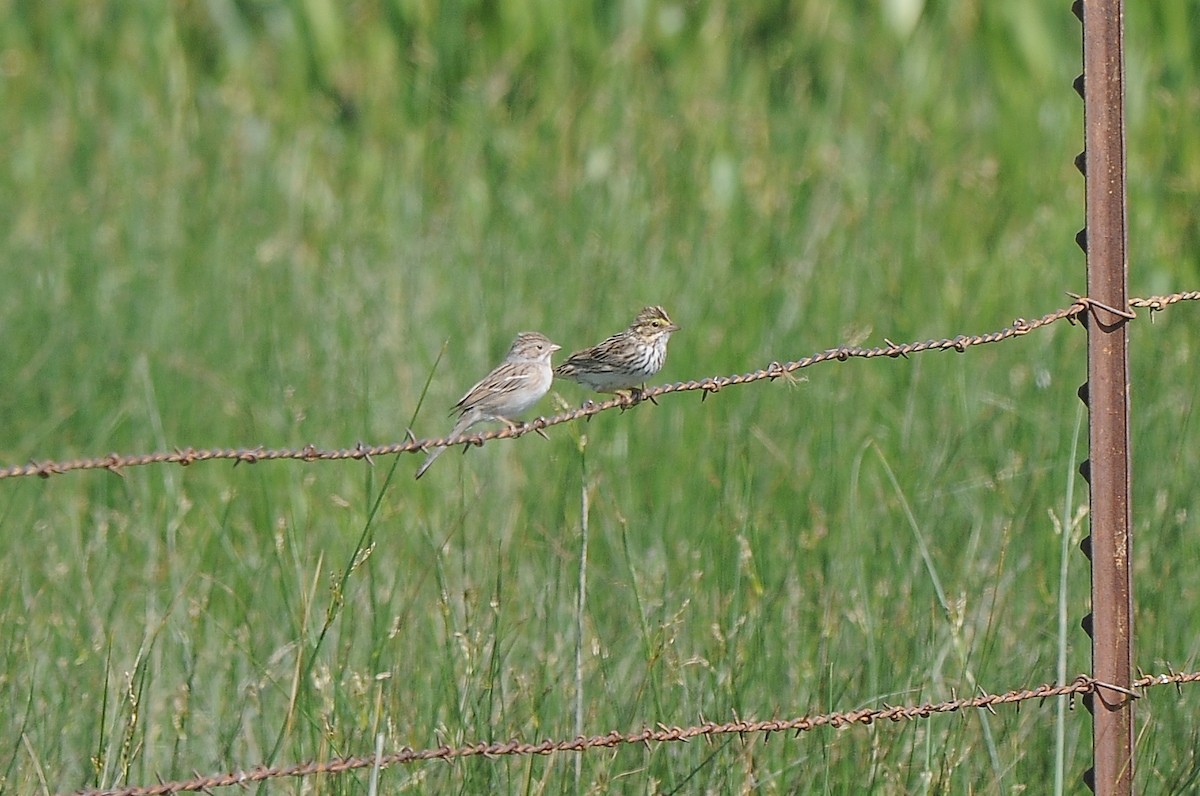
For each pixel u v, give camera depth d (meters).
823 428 12.70
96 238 16.62
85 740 9.34
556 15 20.97
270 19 21.97
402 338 14.59
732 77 20.34
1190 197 17.53
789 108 19.84
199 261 16.19
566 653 9.88
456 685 9.05
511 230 16.73
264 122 19.64
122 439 13.44
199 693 9.96
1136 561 10.81
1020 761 9.28
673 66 21.14
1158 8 20.19
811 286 15.08
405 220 17.50
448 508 11.98
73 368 14.26
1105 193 7.82
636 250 15.86
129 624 10.55
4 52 21.12
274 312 15.14
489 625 10.22
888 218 16.78
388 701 9.01
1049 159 18.75
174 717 9.45
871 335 14.44
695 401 13.37
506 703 9.43
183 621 10.33
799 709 9.52
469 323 14.79
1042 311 14.95
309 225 17.33
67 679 9.66
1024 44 20.55
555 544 10.37
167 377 13.90
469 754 7.73
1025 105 19.59
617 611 10.41
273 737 9.64
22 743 9.23
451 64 20.98
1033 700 9.71
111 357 14.38
